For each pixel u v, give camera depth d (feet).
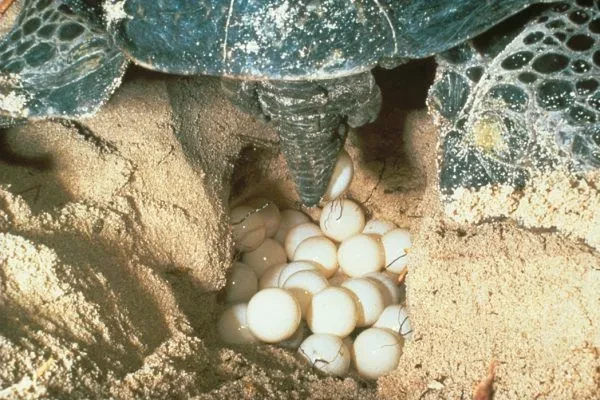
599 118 2.58
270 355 2.97
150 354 2.64
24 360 2.33
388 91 3.52
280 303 2.97
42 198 2.96
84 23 2.99
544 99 2.61
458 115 2.72
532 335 2.59
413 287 2.83
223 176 3.35
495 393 2.57
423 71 3.48
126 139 3.13
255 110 2.80
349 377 2.95
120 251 2.86
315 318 3.06
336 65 2.48
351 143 3.61
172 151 3.16
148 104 3.20
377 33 2.49
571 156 2.59
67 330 2.48
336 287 3.09
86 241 2.80
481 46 2.74
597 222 2.59
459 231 2.82
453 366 2.69
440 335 2.73
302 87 2.62
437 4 2.52
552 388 2.51
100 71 2.92
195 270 3.10
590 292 2.54
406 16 2.50
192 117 3.30
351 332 3.12
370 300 3.14
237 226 3.43
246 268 3.40
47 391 2.30
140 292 2.81
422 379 2.73
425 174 3.59
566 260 2.60
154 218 3.04
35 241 2.62
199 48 2.52
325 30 2.47
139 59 2.58
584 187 2.59
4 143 3.06
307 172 2.86
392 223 3.60
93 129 3.13
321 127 2.73
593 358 2.49
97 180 3.04
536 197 2.62
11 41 3.00
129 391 2.45
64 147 3.06
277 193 3.76
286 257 3.58
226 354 2.83
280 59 2.48
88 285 2.61
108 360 2.50
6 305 2.44
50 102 2.88
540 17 2.74
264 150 3.59
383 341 2.97
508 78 2.65
